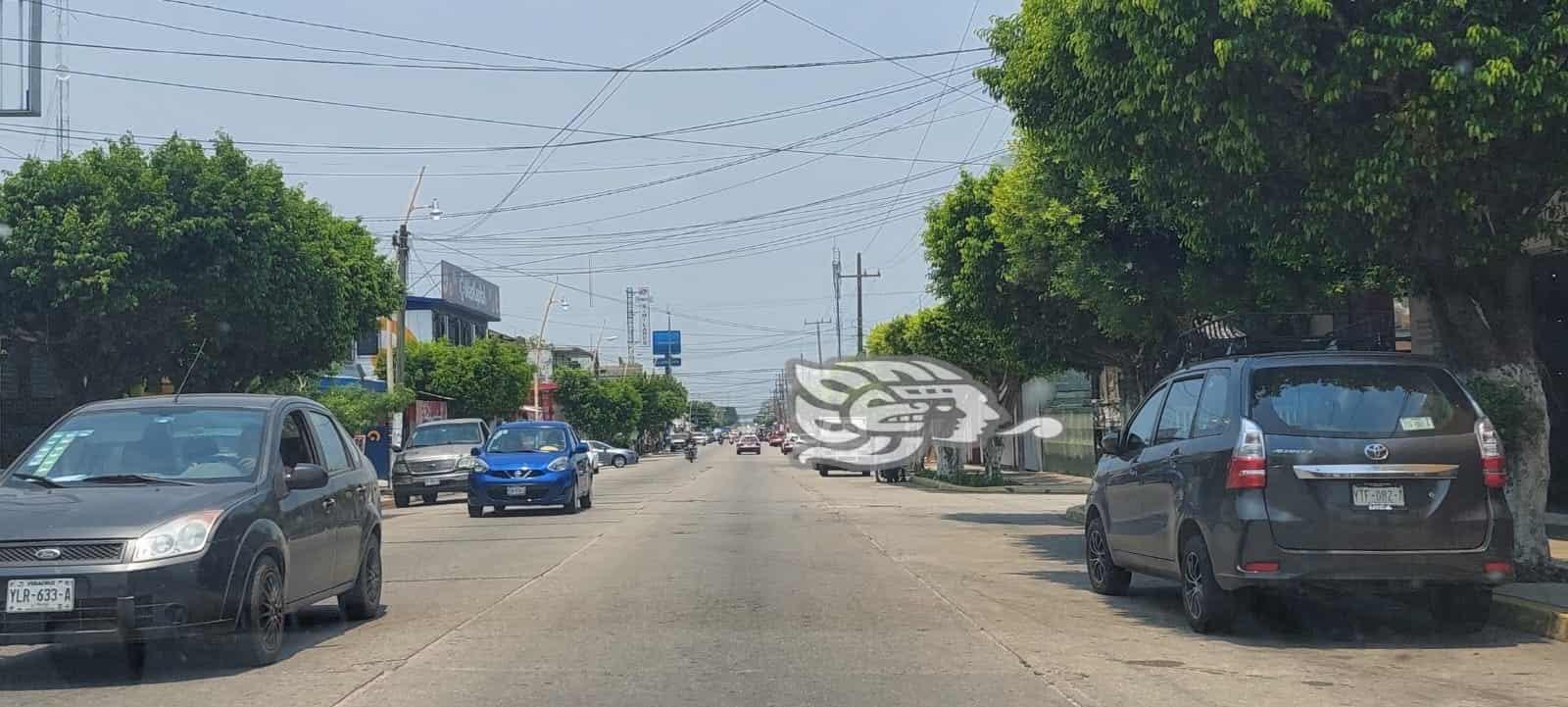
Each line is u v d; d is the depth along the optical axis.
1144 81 9.63
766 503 27.53
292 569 8.47
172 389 27.78
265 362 23.84
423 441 30.92
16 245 19.33
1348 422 8.54
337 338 24.47
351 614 10.19
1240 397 8.77
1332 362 8.87
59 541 7.31
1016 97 11.77
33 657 8.57
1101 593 11.61
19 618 7.17
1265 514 8.38
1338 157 9.21
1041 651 8.65
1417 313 17.61
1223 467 8.70
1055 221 16.30
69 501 7.70
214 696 7.27
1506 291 10.52
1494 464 8.52
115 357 20.95
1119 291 16.36
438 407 53.25
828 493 32.44
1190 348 14.99
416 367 51.25
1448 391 8.72
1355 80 8.63
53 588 7.20
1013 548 16.41
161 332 20.70
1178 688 7.41
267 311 21.61
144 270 19.70
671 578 13.03
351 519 9.77
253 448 8.58
